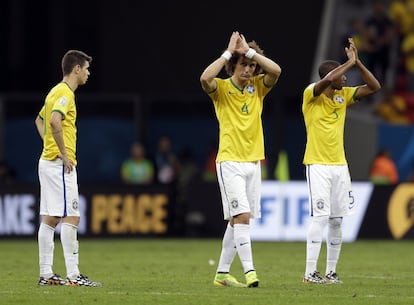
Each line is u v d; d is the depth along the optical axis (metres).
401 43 105.19
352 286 44.97
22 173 100.62
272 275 51.31
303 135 100.12
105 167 100.81
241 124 42.69
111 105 100.38
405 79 105.25
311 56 100.44
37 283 45.75
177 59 102.00
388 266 57.44
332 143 45.72
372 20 102.75
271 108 100.56
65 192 43.44
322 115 45.66
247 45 42.78
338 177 45.88
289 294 40.91
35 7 101.69
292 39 100.69
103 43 101.69
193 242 78.56
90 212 81.38
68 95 43.12
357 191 80.50
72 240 43.94
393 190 80.50
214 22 102.00
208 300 38.78
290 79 100.31
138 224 81.81
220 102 42.97
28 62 101.88
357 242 78.50
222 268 44.62
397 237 80.44
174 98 101.75
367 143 95.06
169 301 38.53
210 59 102.00
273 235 80.44
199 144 102.56
